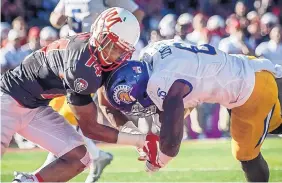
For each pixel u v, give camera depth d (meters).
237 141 14.89
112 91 13.48
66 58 12.94
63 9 19.45
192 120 27.84
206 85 13.81
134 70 13.44
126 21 12.88
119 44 12.86
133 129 14.95
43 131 13.80
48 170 13.62
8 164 22.02
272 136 26.75
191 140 27.03
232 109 14.65
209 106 27.78
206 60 13.85
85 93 13.00
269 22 32.94
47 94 13.51
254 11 34.66
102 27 12.82
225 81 13.98
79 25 19.02
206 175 19.05
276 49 29.81
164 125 13.19
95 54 12.89
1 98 13.44
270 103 14.52
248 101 14.34
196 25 31.75
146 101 13.57
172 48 13.81
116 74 13.41
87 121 13.70
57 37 31.30
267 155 22.09
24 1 37.94
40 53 13.41
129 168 20.55
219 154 22.89
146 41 34.81
